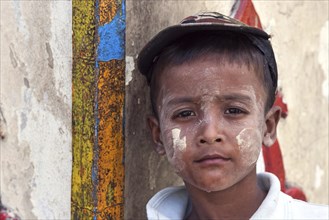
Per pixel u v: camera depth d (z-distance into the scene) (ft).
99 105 5.00
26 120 5.15
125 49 5.16
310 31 7.38
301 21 7.22
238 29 4.71
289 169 7.22
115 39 5.06
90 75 4.98
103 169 5.06
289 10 7.04
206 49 4.75
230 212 5.08
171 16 5.69
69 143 5.16
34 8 5.12
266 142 5.19
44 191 5.21
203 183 4.72
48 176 5.20
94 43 4.94
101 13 4.94
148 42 4.91
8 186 5.12
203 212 5.13
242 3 6.45
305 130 7.43
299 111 7.31
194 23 4.68
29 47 5.12
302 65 7.30
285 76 7.04
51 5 5.12
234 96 4.72
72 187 5.15
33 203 5.20
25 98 5.13
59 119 5.17
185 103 4.76
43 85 5.15
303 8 7.23
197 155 4.71
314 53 7.48
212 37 4.79
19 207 5.16
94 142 5.00
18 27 5.08
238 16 6.41
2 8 5.02
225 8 6.28
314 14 7.41
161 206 5.18
